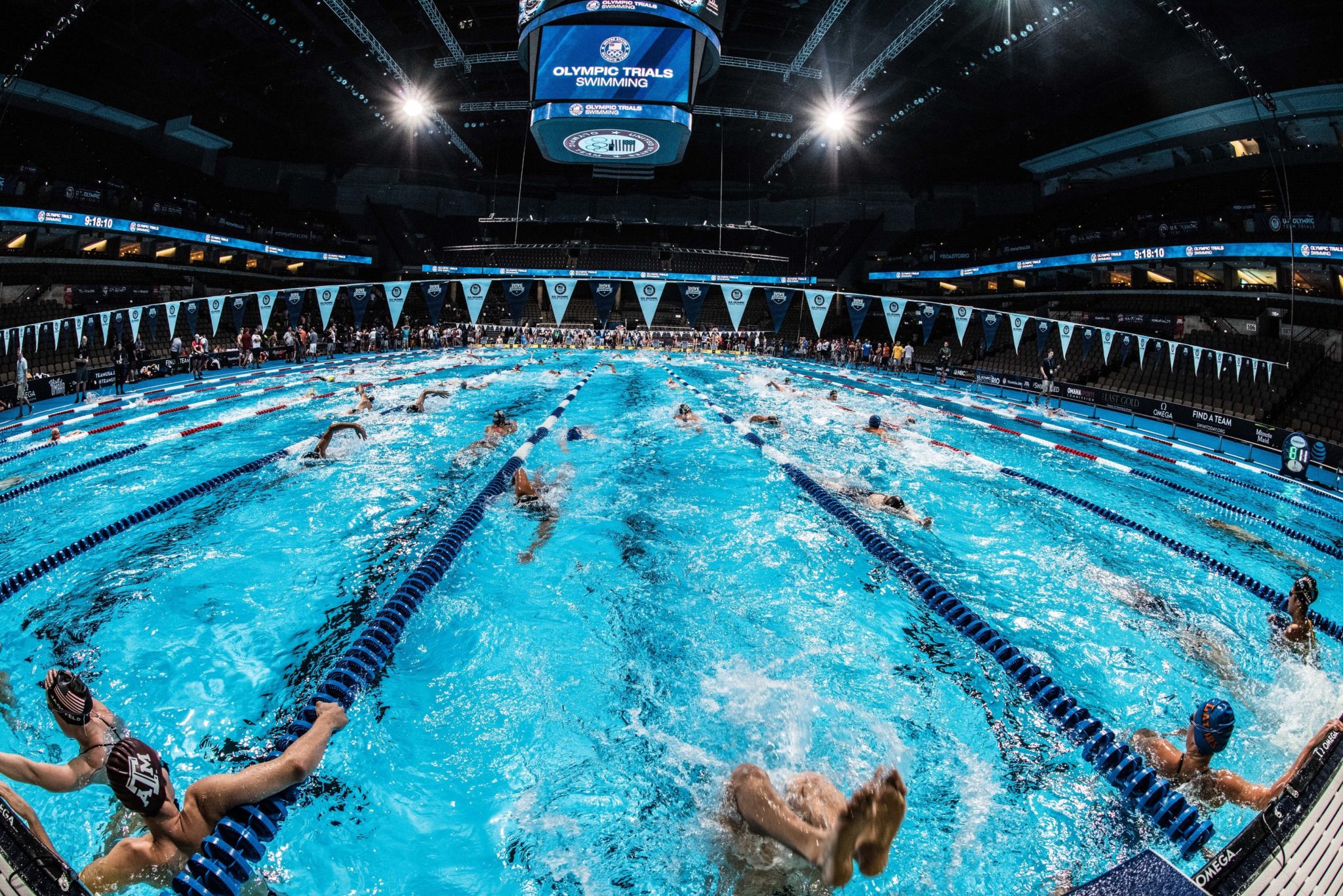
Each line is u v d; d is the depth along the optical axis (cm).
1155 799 274
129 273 2159
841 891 226
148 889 217
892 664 385
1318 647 425
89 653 373
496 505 636
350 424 816
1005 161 2694
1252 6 1417
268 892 224
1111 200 2391
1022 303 2556
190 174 2614
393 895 226
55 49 1717
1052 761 306
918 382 2011
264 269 2781
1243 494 828
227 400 1228
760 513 635
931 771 296
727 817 254
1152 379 1591
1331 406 1170
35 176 1838
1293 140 1714
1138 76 1825
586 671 364
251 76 2127
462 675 360
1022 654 396
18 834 160
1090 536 622
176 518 586
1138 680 379
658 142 1496
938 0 1528
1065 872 241
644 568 502
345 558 507
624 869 235
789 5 1769
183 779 277
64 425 988
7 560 489
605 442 915
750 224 3198
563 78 1376
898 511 643
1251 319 1711
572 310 3350
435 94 2484
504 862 240
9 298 1766
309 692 342
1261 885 171
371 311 3008
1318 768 217
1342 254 1369
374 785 277
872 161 2964
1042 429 1239
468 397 1297
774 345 2875
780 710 335
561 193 3416
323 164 3080
